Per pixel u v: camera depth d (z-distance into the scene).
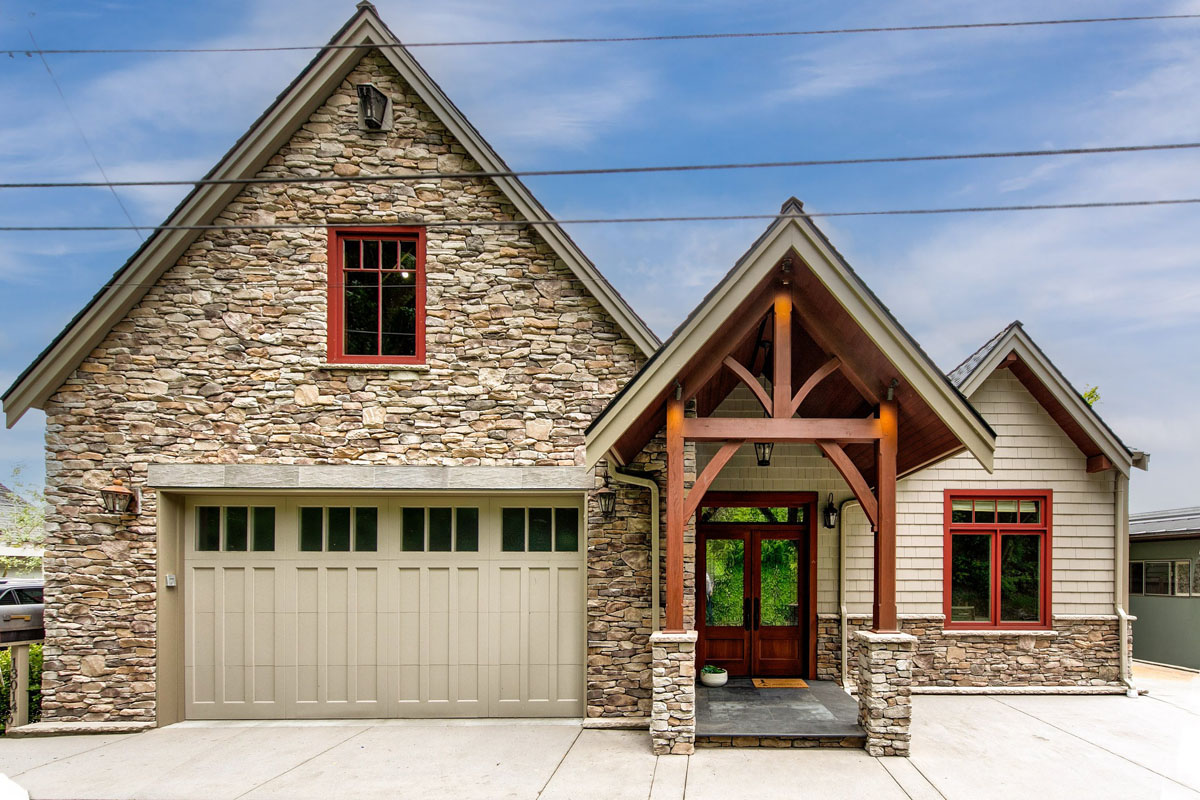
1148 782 6.30
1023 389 10.49
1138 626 14.60
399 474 8.23
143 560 8.13
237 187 8.38
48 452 8.16
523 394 8.33
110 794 6.10
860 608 10.13
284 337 8.36
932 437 7.79
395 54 8.30
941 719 8.43
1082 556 10.27
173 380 8.29
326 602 8.45
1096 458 10.26
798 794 5.95
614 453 7.61
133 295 8.21
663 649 6.97
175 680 8.29
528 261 8.41
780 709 8.18
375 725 8.10
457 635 8.41
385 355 8.47
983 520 10.39
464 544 8.49
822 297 7.04
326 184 8.42
